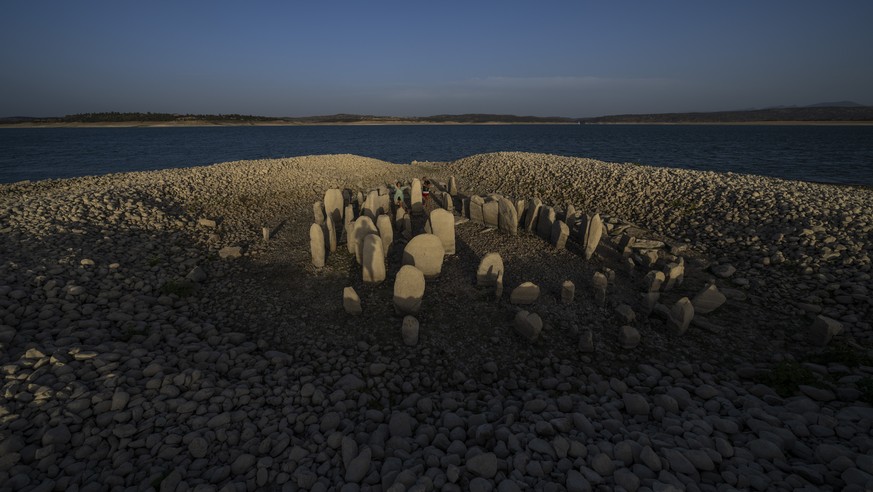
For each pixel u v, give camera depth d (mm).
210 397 5559
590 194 17031
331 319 8078
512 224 12062
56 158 41781
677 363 6895
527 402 5672
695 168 33969
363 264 9188
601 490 4059
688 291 9180
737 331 7688
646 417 5508
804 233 10711
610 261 10516
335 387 6203
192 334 7273
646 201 15195
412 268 7812
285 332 7723
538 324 7301
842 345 7047
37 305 7031
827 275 9055
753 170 32125
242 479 4410
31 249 9078
